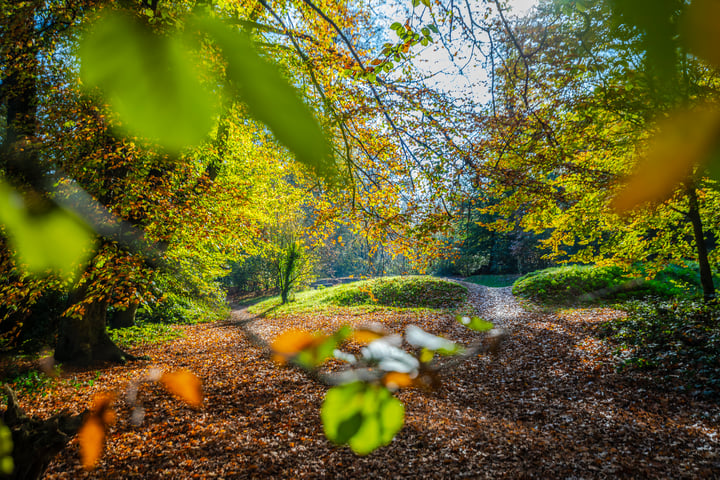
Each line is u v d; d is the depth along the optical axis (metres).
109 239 4.48
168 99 0.18
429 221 5.29
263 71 0.20
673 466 4.92
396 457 5.41
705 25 0.17
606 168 5.77
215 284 16.36
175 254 7.22
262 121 0.19
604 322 10.09
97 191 4.86
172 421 5.93
